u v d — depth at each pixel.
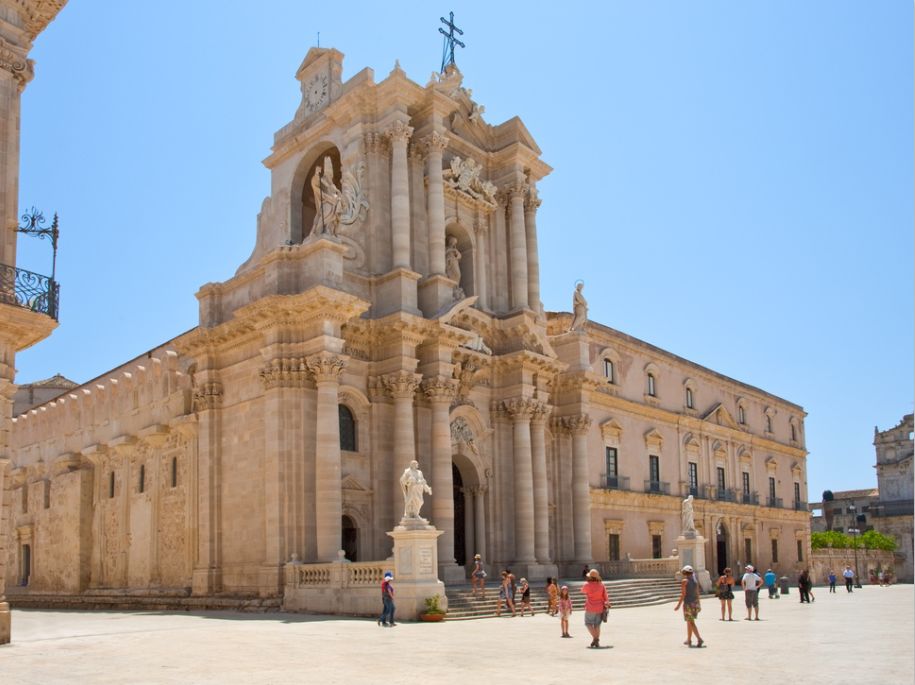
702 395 62.56
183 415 37.97
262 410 34.25
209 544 35.16
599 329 51.81
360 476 35.06
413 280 37.12
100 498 45.22
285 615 29.44
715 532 60.72
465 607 30.09
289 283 34.09
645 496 53.38
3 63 22.80
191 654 19.09
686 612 21.06
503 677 15.67
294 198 41.66
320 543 31.44
